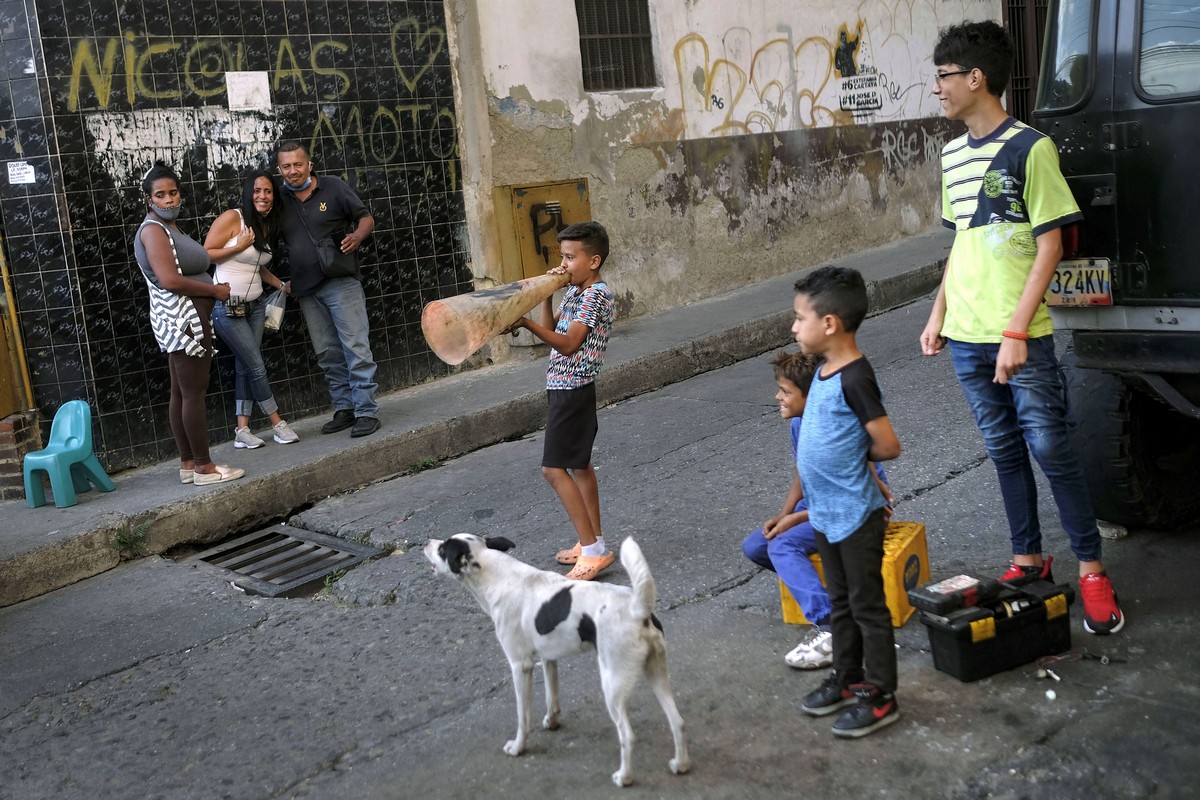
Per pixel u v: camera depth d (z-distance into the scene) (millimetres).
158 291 6277
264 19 7527
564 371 4719
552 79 9148
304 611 5020
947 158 3805
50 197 6660
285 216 7051
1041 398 3662
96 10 6762
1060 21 3955
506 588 3385
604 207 9609
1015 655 3596
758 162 10938
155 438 7117
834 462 3262
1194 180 3658
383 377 8320
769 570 4500
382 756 3619
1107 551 4434
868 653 3340
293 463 6664
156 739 3953
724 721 3525
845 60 11766
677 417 7414
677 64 10125
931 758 3182
